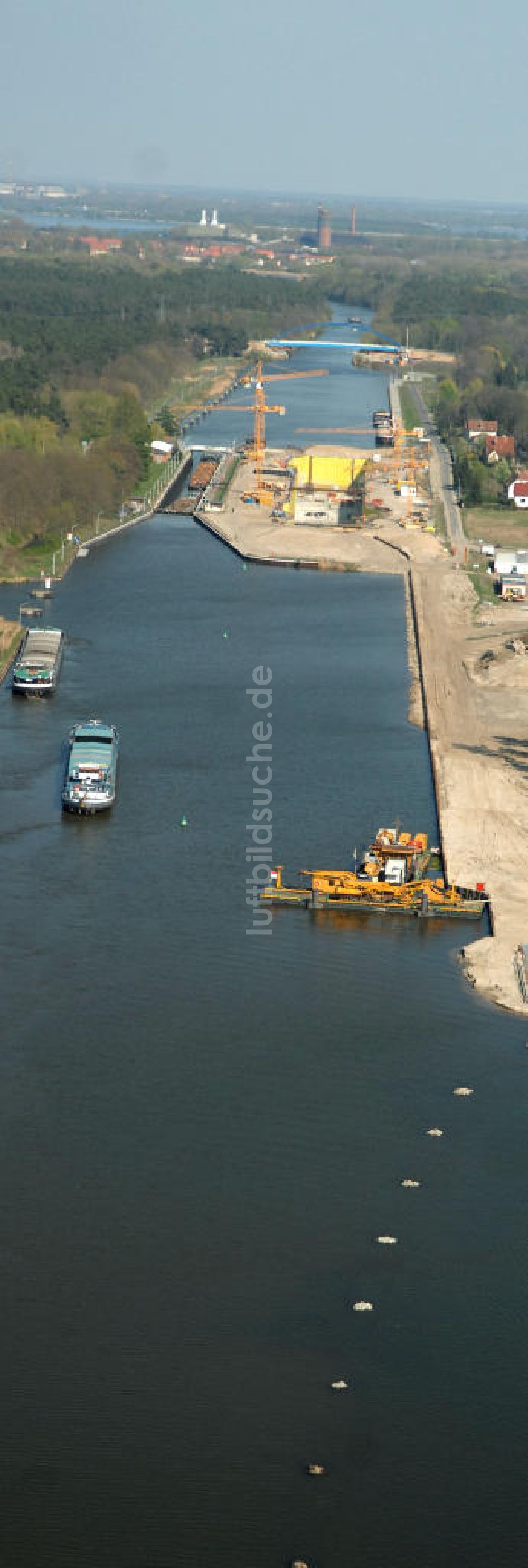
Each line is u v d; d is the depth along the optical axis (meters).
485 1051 152.25
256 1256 122.88
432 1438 107.38
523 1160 136.12
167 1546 98.69
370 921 179.12
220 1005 158.12
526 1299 120.00
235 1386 110.56
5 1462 103.81
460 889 183.25
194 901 180.38
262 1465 104.56
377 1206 129.25
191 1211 127.44
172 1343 113.69
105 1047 149.38
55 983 160.25
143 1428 106.81
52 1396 108.81
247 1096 143.12
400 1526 100.88
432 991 163.25
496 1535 100.62
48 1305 116.56
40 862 188.38
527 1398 111.12
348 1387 110.88
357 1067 148.50
